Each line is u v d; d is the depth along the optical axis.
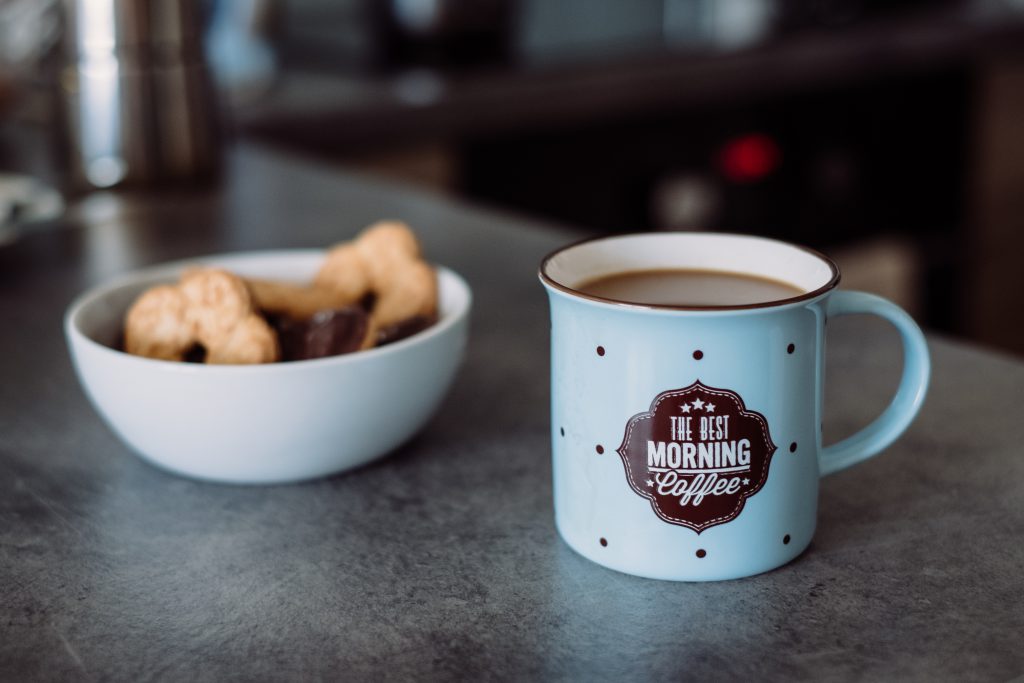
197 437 0.55
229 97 1.54
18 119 1.44
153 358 0.57
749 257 0.53
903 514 0.53
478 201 1.73
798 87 1.91
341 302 0.62
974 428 0.60
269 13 1.62
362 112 1.53
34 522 0.55
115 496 0.57
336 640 0.47
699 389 0.47
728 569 0.49
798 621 0.47
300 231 0.98
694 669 0.45
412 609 0.49
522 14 1.93
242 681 0.45
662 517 0.49
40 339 0.75
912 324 0.50
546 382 0.67
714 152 1.94
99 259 0.92
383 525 0.54
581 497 0.50
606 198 1.86
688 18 2.11
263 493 0.57
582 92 1.70
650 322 0.47
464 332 0.60
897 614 0.47
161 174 1.13
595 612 0.48
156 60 1.11
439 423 0.63
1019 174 2.29
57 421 0.64
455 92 1.64
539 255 0.89
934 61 2.04
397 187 1.15
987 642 0.46
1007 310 2.37
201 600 0.49
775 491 0.49
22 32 1.37
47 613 0.49
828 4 2.13
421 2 1.74
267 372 0.54
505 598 0.49
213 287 0.57
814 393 0.49
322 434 0.56
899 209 2.20
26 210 0.97
